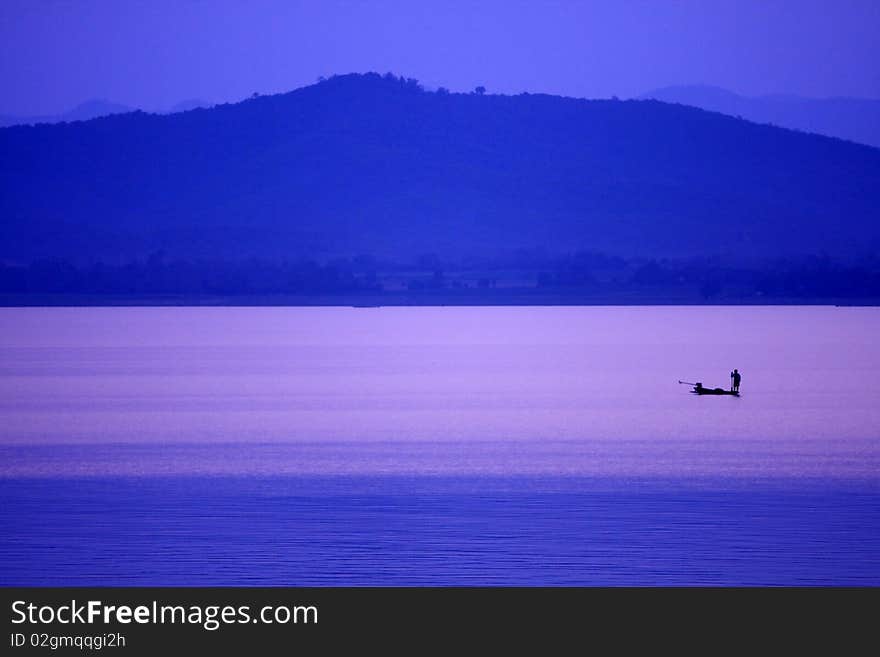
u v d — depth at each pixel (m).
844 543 122.62
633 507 140.88
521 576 113.00
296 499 146.88
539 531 128.38
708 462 175.88
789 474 164.50
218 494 150.62
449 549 121.50
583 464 174.62
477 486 155.62
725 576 112.50
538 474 165.38
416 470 169.38
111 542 124.25
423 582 111.81
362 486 156.00
